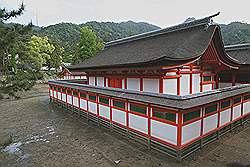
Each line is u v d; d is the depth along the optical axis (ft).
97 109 49.47
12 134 45.62
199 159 30.73
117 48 71.67
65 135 44.01
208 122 35.22
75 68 65.31
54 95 80.23
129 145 37.11
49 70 193.16
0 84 29.45
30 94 112.16
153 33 60.85
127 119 39.47
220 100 37.50
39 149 36.86
